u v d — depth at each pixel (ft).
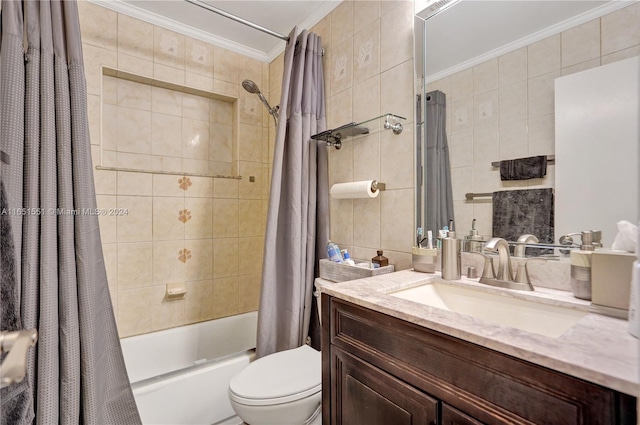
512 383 1.83
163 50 6.31
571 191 2.96
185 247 6.64
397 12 4.60
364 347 2.77
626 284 2.26
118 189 5.90
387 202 4.70
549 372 1.69
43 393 3.33
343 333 3.01
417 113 4.28
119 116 6.09
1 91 3.35
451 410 2.10
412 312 2.40
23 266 3.34
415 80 4.30
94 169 5.63
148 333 6.14
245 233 7.47
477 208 3.71
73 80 3.88
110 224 5.81
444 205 4.02
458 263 3.57
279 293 5.57
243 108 7.41
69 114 3.81
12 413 1.73
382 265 4.46
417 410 2.30
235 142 7.39
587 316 2.31
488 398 1.93
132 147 6.21
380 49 4.83
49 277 3.47
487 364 1.94
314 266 5.80
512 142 3.40
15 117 3.40
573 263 2.74
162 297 6.35
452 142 3.95
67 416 3.50
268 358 4.52
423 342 2.30
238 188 7.36
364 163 5.06
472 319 2.24
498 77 3.52
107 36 5.73
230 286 7.23
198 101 7.04
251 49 7.46
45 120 3.61
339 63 5.56
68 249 3.65
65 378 3.52
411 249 4.35
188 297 6.66
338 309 3.08
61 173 3.68
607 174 2.73
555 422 1.66
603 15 2.80
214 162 7.23
